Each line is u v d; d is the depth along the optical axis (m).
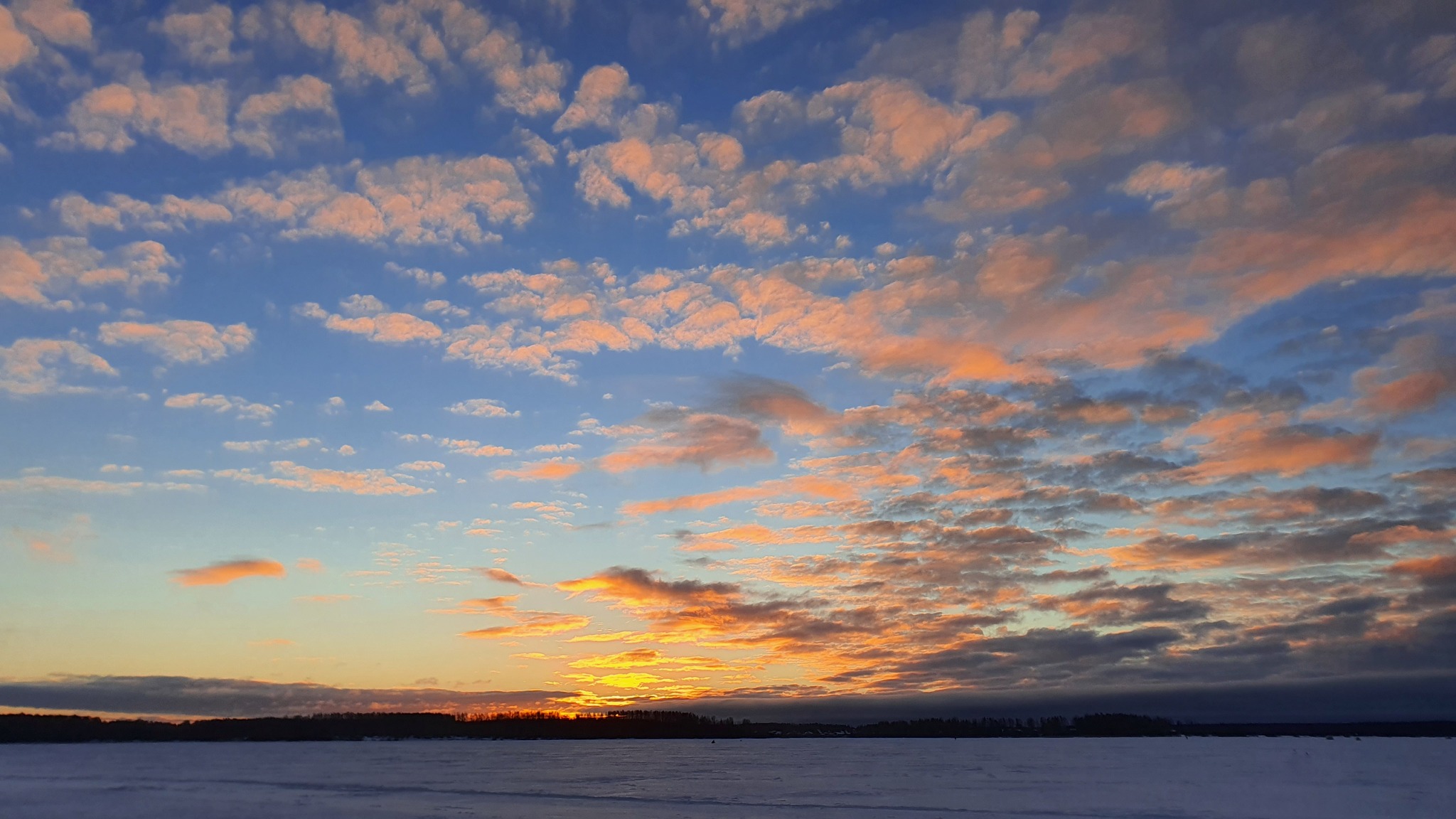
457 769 118.44
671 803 62.69
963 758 151.88
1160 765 113.12
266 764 130.62
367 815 54.94
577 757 169.88
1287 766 108.12
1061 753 171.38
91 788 75.81
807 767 119.12
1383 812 54.91
